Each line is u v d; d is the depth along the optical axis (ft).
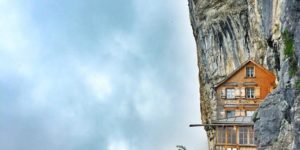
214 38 280.31
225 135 195.00
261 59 242.58
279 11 180.65
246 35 263.08
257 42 246.68
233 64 270.46
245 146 190.29
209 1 280.51
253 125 183.42
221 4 274.57
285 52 161.27
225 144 194.29
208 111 271.69
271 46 199.72
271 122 167.12
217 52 278.46
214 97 249.75
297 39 156.87
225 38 275.18
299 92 152.76
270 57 209.97
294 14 159.22
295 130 150.10
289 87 155.74
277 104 167.22
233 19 268.82
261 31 232.12
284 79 159.53
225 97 221.66
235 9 267.39
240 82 219.61
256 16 239.71
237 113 218.18
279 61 185.57
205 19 285.02
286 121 160.76
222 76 274.16
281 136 162.71
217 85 224.12
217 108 222.48
